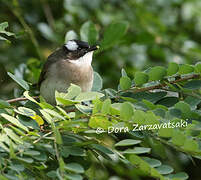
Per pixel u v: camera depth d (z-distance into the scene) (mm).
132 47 12508
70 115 6457
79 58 10344
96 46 10461
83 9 12328
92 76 9977
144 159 6137
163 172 5973
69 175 5332
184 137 5832
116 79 11758
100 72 11984
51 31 11430
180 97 7883
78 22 12461
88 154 7125
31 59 11164
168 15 13734
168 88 7816
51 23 12000
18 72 10273
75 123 6051
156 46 12711
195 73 7512
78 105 6441
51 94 10125
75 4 12195
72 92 6629
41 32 11469
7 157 5727
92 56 10719
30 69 10883
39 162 6094
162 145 7211
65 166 5336
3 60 10867
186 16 13312
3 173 5367
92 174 7566
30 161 5496
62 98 6305
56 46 11898
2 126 6184
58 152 5828
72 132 6520
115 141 8977
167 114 6680
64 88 10039
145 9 13109
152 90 7973
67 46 10547
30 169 6203
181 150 6215
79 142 6285
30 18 11930
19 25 11523
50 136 6371
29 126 6426
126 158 6031
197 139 6438
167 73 7516
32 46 11508
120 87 8094
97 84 9500
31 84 9859
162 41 12734
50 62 10281
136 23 12852
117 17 12688
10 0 11430
